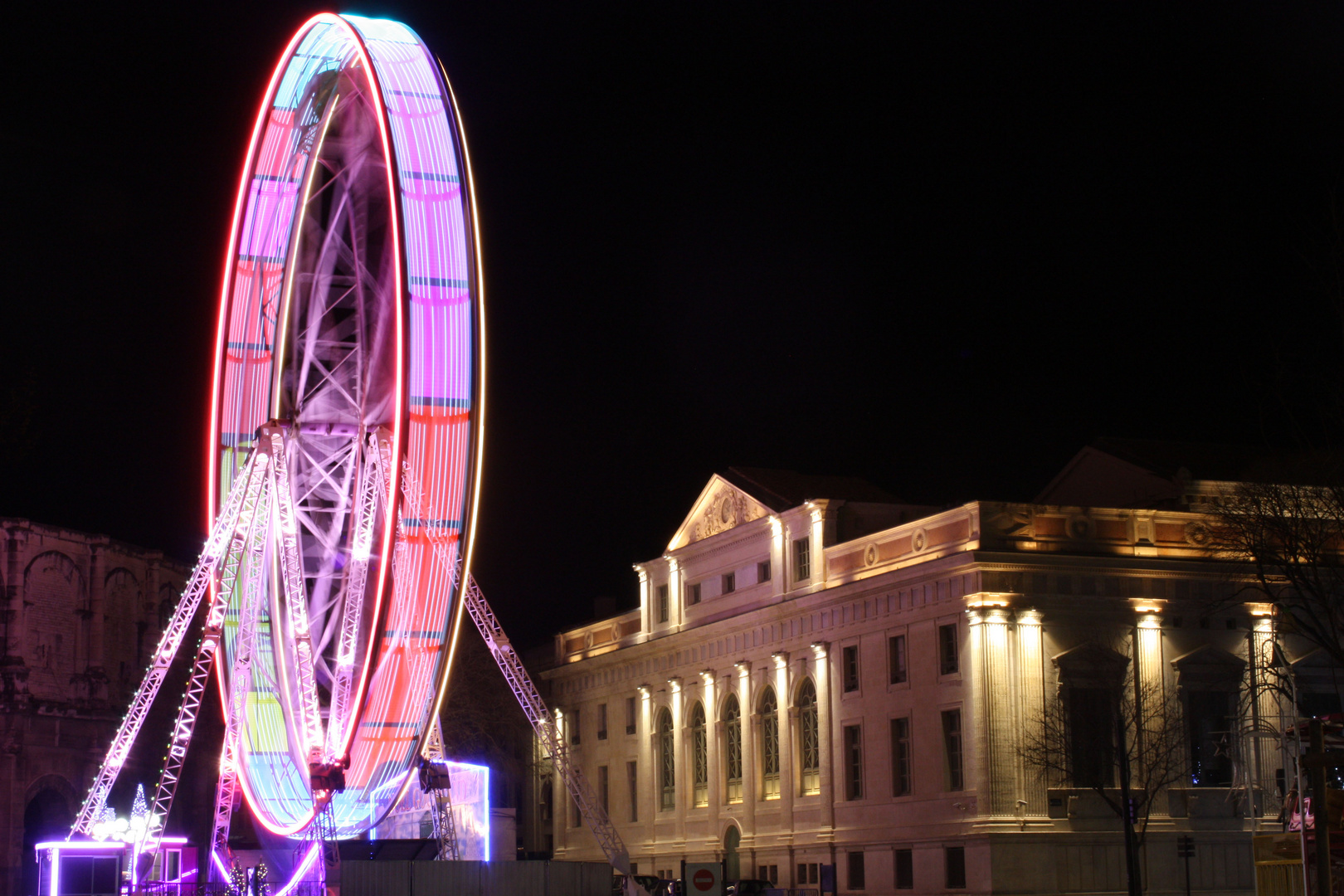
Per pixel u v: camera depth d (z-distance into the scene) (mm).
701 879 28656
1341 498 56375
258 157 54469
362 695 45406
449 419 47594
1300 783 32594
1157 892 73438
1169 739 73562
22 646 100500
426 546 47750
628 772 106562
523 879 46969
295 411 52844
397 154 47719
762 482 95438
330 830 48906
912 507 89812
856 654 83875
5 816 97812
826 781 84750
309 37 51875
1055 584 75375
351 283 55312
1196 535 78312
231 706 54156
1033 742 73000
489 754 111438
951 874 74750
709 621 97375
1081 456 88188
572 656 115188
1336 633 56906
